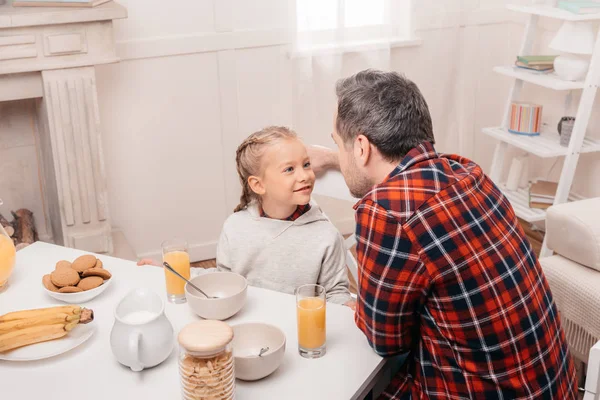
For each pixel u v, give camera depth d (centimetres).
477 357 126
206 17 295
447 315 126
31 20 234
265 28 305
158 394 123
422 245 123
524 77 301
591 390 140
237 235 187
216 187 323
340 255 184
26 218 287
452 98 346
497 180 340
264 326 133
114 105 292
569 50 281
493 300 124
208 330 115
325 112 319
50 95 252
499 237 128
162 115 302
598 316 203
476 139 366
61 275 155
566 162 295
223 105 310
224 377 114
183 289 155
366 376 128
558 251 224
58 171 264
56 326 137
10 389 125
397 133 131
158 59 293
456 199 126
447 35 332
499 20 346
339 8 303
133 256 288
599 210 219
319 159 204
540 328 128
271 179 176
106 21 249
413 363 141
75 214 272
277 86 317
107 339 141
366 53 318
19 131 284
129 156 302
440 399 131
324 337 134
